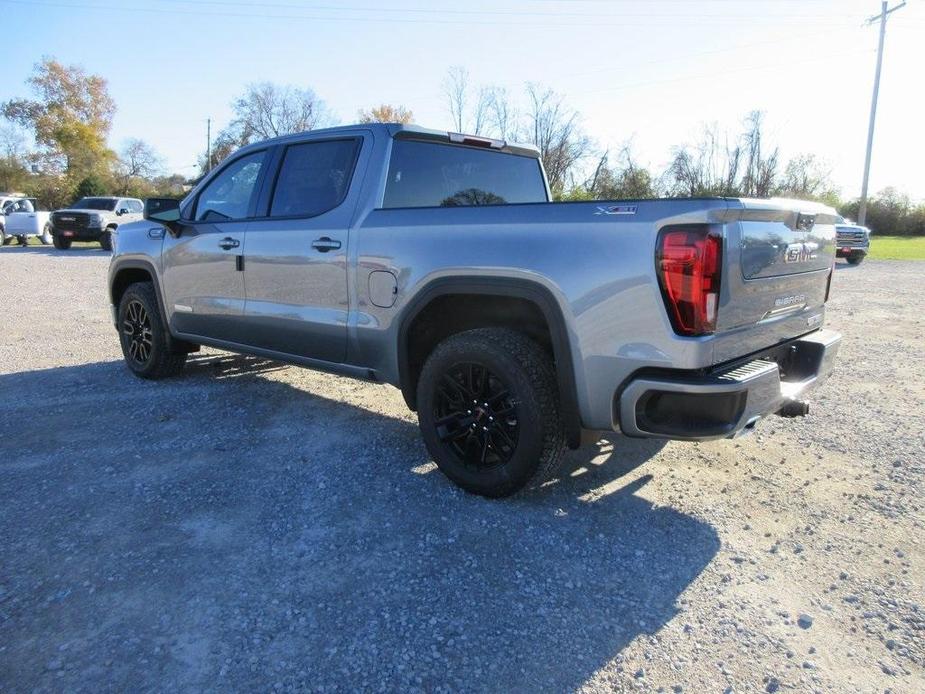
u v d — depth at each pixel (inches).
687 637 93.0
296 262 161.6
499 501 133.4
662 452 161.9
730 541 119.6
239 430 173.9
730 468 152.9
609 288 111.8
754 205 110.1
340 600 99.7
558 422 125.1
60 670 84.4
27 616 95.0
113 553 112.0
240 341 184.9
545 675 85.2
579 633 93.4
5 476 142.9
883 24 1261.1
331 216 155.9
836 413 194.9
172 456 155.3
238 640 90.5
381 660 87.1
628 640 92.1
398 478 143.9
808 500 136.4
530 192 193.2
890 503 135.0
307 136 167.9
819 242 139.8
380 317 145.5
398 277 140.3
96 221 855.1
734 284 108.8
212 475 144.3
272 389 214.1
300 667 85.7
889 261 903.1
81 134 2165.4
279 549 114.0
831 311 405.1
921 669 87.1
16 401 198.1
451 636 92.0
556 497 135.9
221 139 2028.8
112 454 156.0
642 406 112.8
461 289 129.6
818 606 100.5
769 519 128.1
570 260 115.8
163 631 92.1
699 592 103.7
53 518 124.0
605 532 121.7
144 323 221.6
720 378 107.8
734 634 93.7
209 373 234.7
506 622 95.3
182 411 189.3
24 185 2185.0
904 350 286.5
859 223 1314.0
